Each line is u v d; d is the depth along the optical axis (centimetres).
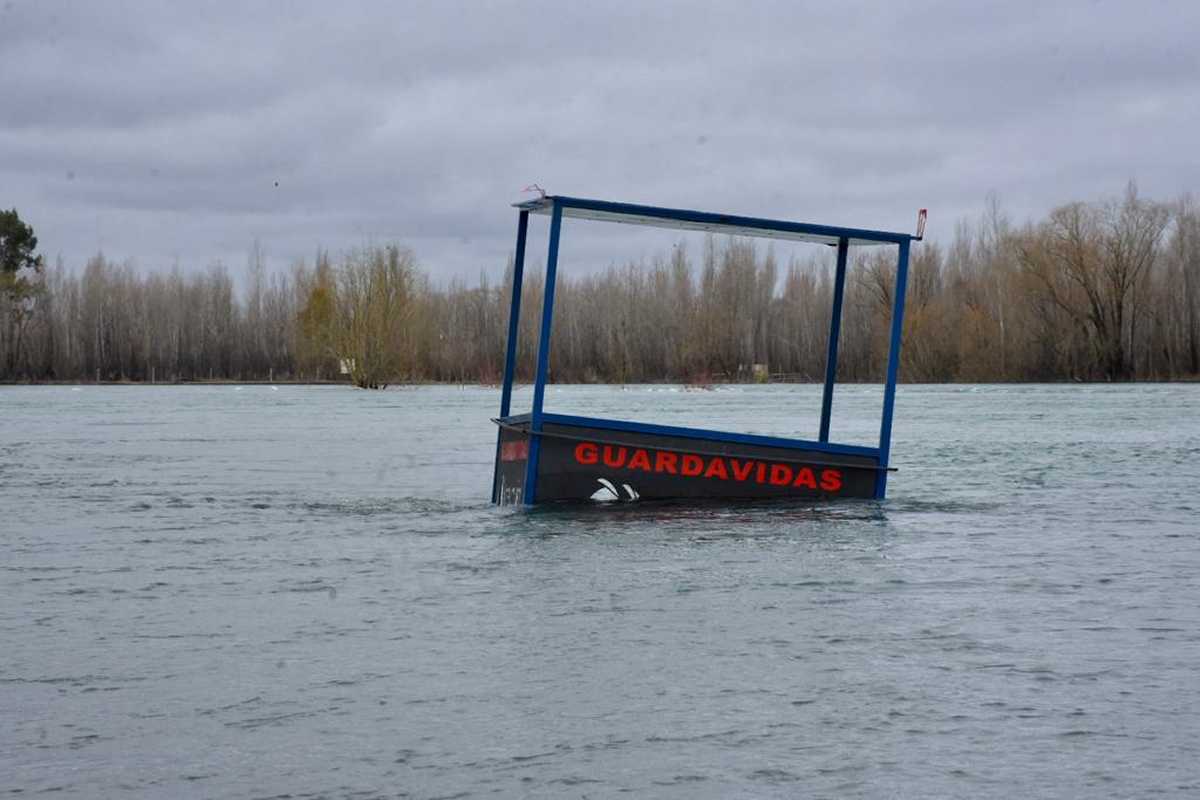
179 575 1570
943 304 10594
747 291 11244
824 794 827
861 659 1128
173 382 12738
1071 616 1298
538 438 1975
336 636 1226
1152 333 10162
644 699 1014
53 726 965
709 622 1266
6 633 1257
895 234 2072
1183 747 907
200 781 854
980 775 858
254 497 2430
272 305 13362
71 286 12675
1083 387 9212
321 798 825
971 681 1060
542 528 1867
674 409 6300
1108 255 9969
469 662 1123
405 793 830
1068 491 2423
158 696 1037
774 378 11231
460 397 8612
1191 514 2067
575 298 11244
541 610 1327
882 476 2098
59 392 10038
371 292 10650
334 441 4112
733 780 849
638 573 1525
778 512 1991
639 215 1952
